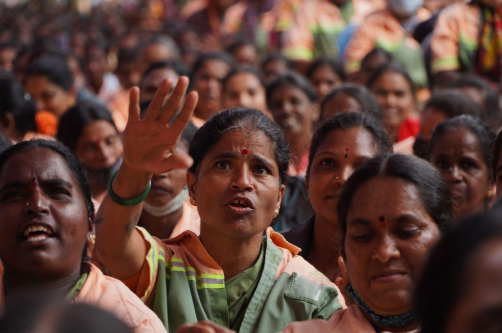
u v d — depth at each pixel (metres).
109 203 2.62
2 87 5.51
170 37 11.81
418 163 2.46
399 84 6.14
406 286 2.30
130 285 2.76
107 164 4.45
